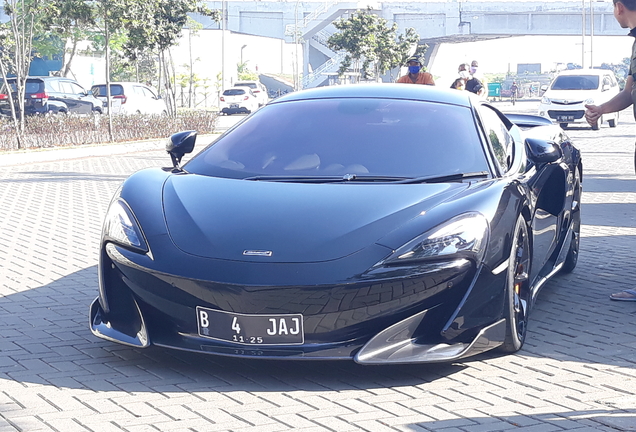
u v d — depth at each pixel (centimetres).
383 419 319
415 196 385
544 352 410
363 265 347
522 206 404
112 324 391
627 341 430
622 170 1355
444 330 355
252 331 350
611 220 855
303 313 346
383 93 486
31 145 1814
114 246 385
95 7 2092
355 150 434
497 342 378
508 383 362
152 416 321
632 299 520
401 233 358
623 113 3850
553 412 326
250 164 437
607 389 354
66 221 856
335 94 492
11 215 895
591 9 6122
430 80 1060
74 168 1455
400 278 346
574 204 588
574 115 2450
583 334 444
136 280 371
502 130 498
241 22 6550
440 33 6619
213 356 400
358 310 346
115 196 418
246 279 346
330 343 350
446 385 359
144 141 2055
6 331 446
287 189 400
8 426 310
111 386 357
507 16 6600
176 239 371
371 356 346
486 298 365
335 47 4781
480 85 1385
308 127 458
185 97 6569
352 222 366
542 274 506
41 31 3350
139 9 2417
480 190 389
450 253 354
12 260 650
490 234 368
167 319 368
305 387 357
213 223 375
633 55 495
